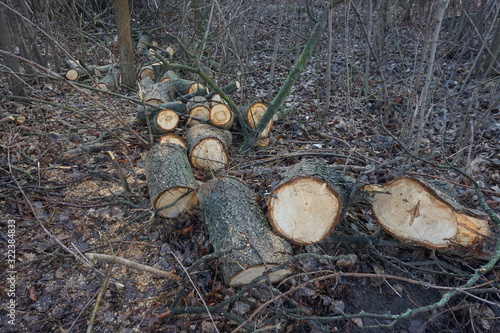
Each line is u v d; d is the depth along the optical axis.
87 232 2.82
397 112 5.02
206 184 2.85
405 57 7.29
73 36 7.66
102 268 2.51
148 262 2.57
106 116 4.88
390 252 2.70
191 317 2.21
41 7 6.26
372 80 6.46
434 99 5.37
